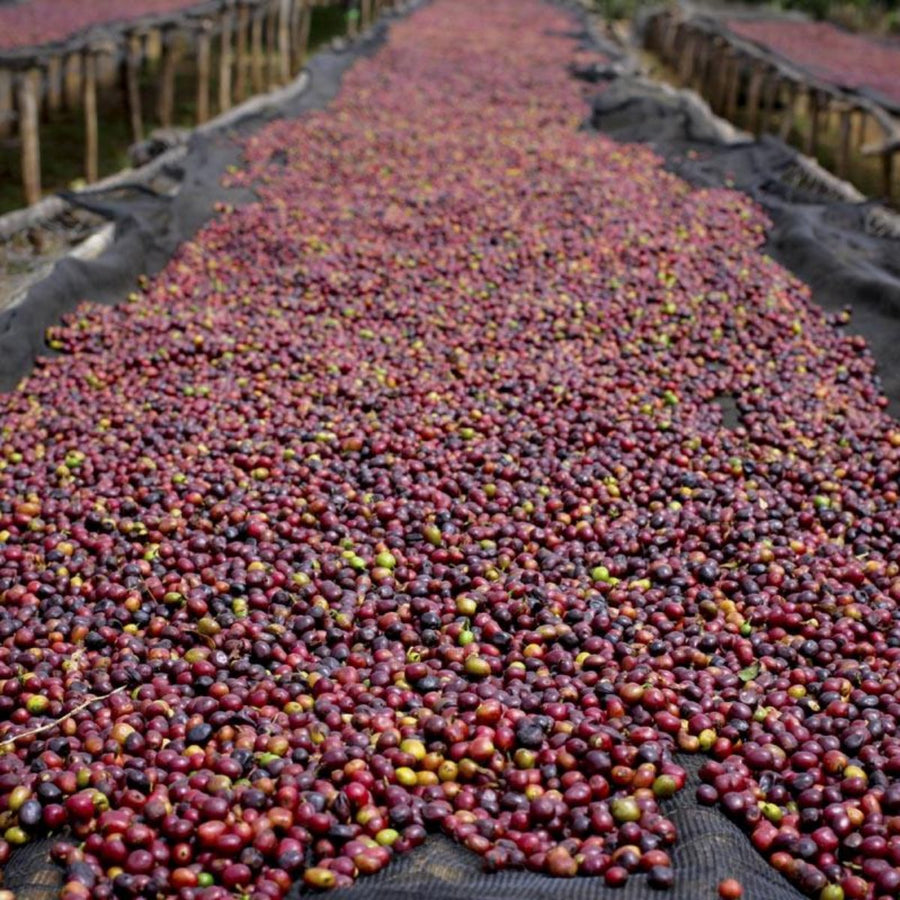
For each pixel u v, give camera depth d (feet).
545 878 3.37
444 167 8.80
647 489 4.58
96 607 4.03
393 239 7.17
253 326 5.72
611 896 3.31
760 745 3.64
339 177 8.50
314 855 3.42
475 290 6.26
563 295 6.14
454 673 3.83
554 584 4.14
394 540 4.31
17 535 4.38
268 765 3.53
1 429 4.94
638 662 3.85
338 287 6.27
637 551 4.30
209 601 4.04
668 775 3.53
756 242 7.09
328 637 3.95
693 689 3.76
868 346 5.63
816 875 3.40
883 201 7.45
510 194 8.04
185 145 8.77
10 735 3.65
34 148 8.62
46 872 3.38
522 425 4.93
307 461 4.69
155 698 3.75
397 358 5.43
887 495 4.63
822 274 6.32
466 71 13.61
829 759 3.59
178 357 5.43
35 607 4.07
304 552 4.25
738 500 4.53
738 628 4.01
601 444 4.85
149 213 7.05
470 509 4.45
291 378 5.29
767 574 4.18
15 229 6.47
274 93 11.10
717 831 3.46
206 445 4.79
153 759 3.58
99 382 5.26
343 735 3.62
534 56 15.01
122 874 3.33
